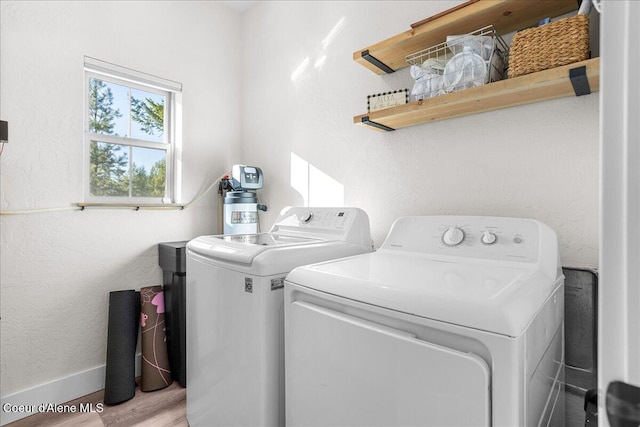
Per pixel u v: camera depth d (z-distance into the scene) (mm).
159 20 2348
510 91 1179
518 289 796
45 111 1865
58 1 1911
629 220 334
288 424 1072
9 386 1763
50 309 1892
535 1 1206
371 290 855
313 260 1297
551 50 1092
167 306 2207
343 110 2029
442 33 1428
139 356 2229
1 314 1743
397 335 775
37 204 1842
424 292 781
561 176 1277
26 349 1816
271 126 2539
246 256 1198
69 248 1959
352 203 1979
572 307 1217
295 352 1032
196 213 2545
